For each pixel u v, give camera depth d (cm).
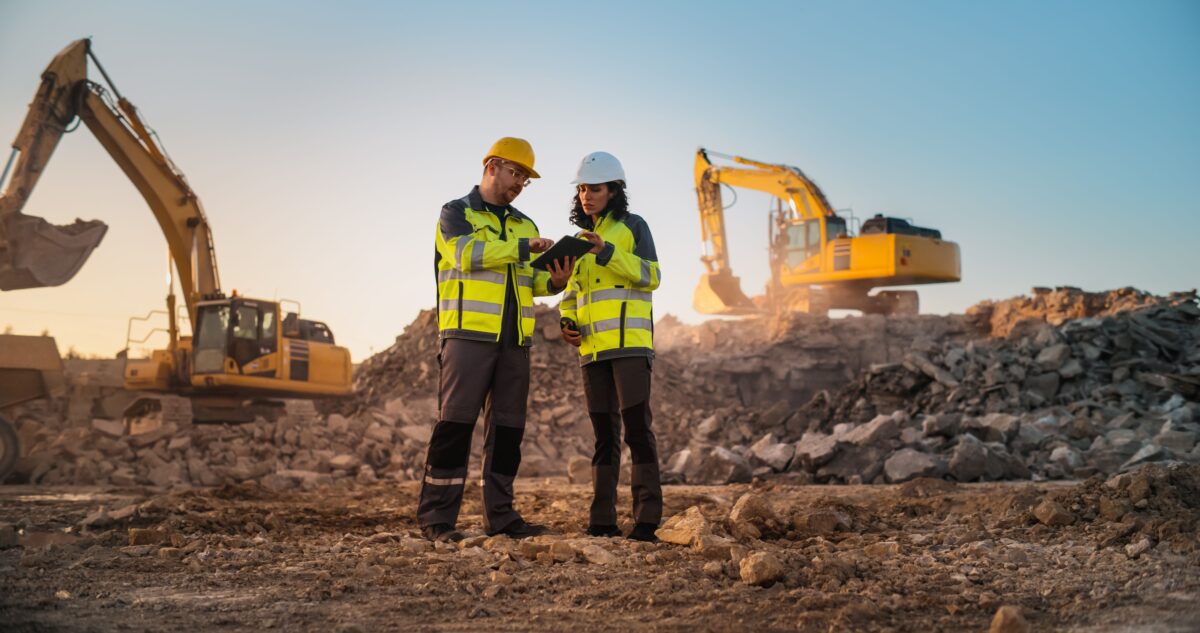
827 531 534
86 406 2108
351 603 341
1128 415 1384
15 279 1470
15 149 1616
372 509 770
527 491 1056
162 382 1850
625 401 503
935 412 1589
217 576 387
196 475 1448
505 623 313
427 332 2422
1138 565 411
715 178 3111
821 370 2883
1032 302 2930
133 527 611
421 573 398
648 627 307
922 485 802
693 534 462
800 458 1254
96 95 1797
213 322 1800
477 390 503
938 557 446
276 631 298
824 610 326
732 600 343
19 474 1434
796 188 3039
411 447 1658
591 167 509
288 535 544
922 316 3058
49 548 481
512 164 507
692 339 3322
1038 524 534
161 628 300
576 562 427
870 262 2869
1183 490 545
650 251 518
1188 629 295
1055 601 341
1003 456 1152
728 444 1716
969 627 305
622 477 1240
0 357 1453
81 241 1517
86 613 319
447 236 496
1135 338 1742
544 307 2277
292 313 1983
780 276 3109
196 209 1992
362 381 2372
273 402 1958
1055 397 1596
